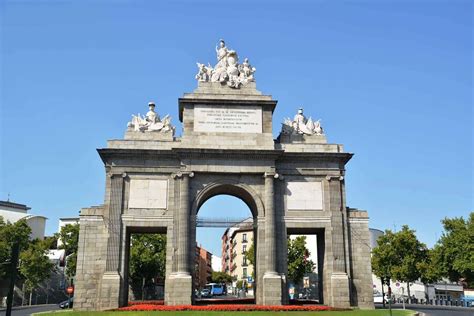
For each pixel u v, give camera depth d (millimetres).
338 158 56906
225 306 47656
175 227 53562
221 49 59406
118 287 51125
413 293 125000
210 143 55438
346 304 52500
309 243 117125
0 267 84812
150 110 57844
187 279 51125
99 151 54469
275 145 57125
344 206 56219
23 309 74000
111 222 53125
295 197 55875
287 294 52812
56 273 107688
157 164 55344
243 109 56781
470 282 81312
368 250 55688
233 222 54219
